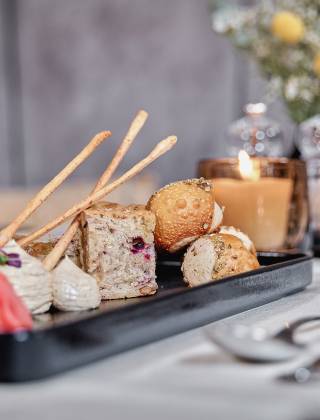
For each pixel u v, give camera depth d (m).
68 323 0.37
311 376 0.36
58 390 0.35
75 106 1.83
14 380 0.36
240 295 0.47
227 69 1.70
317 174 0.73
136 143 1.80
